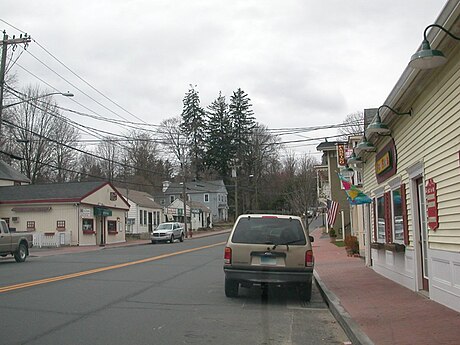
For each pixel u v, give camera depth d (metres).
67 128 61.44
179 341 7.39
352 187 16.62
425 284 10.65
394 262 13.12
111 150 77.00
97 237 41.84
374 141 14.75
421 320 8.02
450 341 6.61
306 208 49.38
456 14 6.71
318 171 49.38
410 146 10.91
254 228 11.22
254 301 11.44
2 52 24.86
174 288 13.23
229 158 76.62
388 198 13.67
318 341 7.67
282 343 7.49
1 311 9.54
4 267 19.16
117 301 10.88
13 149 55.84
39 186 41.34
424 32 7.35
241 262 10.99
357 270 16.86
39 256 26.78
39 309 9.77
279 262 10.91
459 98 7.86
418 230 10.95
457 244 8.24
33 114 56.41
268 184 78.00
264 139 77.06
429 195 9.55
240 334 8.02
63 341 7.22
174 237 44.81
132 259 23.55
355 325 7.94
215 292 12.62
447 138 8.48
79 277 15.38
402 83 9.63
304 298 11.31
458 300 8.32
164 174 78.06
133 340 7.38
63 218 38.22
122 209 46.25
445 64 8.27
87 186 41.09
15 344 7.02
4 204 38.97
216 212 83.81
